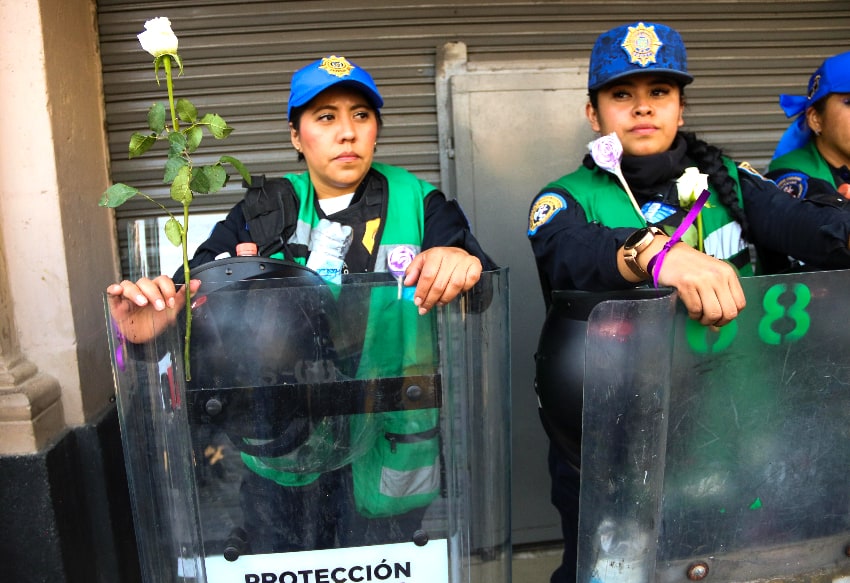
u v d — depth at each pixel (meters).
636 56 1.55
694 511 1.16
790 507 1.19
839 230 1.31
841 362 1.15
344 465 1.19
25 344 2.04
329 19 2.49
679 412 1.12
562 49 2.57
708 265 1.07
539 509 2.62
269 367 1.15
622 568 1.11
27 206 2.00
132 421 1.17
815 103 1.89
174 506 1.19
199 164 2.55
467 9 2.51
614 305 1.02
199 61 2.49
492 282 1.16
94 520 2.16
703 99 2.68
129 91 2.47
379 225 1.61
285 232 1.60
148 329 1.14
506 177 2.53
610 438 1.07
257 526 1.19
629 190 1.47
